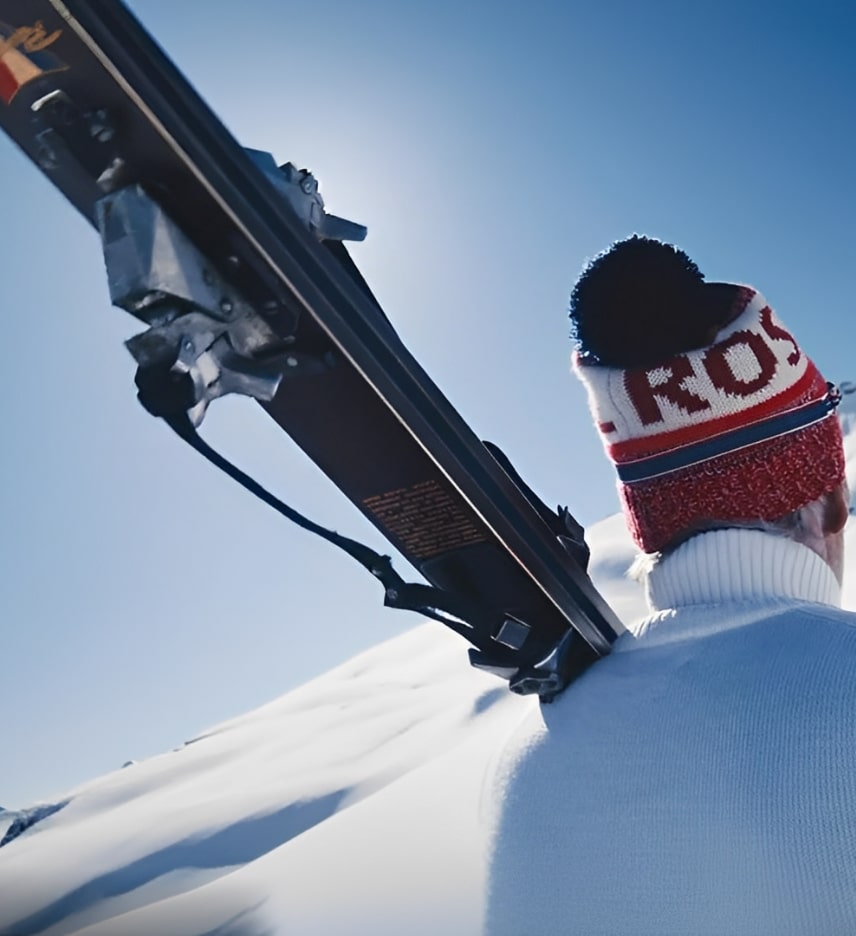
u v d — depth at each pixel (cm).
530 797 110
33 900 2123
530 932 102
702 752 96
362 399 114
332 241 107
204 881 1922
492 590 130
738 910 87
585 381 125
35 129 91
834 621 100
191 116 86
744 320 114
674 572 118
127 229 85
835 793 85
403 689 3731
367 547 113
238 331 96
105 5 82
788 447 113
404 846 416
